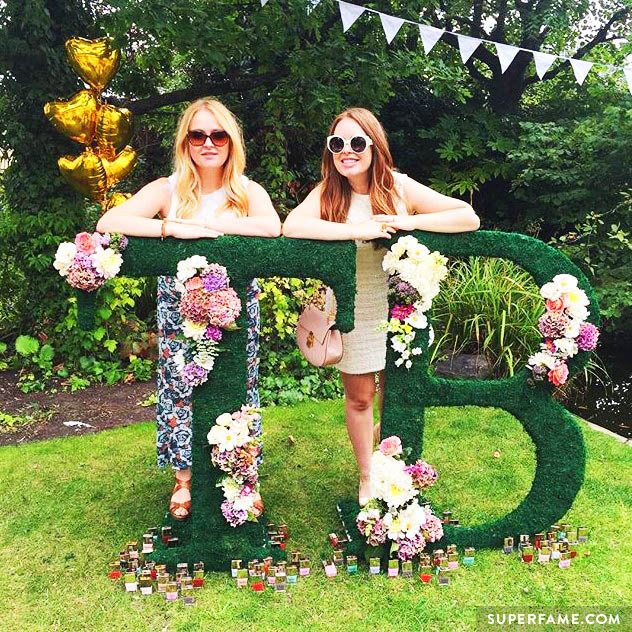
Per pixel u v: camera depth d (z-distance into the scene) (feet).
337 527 8.02
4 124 14.30
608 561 7.27
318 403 12.74
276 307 13.70
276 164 17.80
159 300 7.41
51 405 12.75
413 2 15.84
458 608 6.48
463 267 16.12
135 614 6.39
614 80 22.77
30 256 14.35
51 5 13.92
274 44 15.35
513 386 7.20
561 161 19.03
